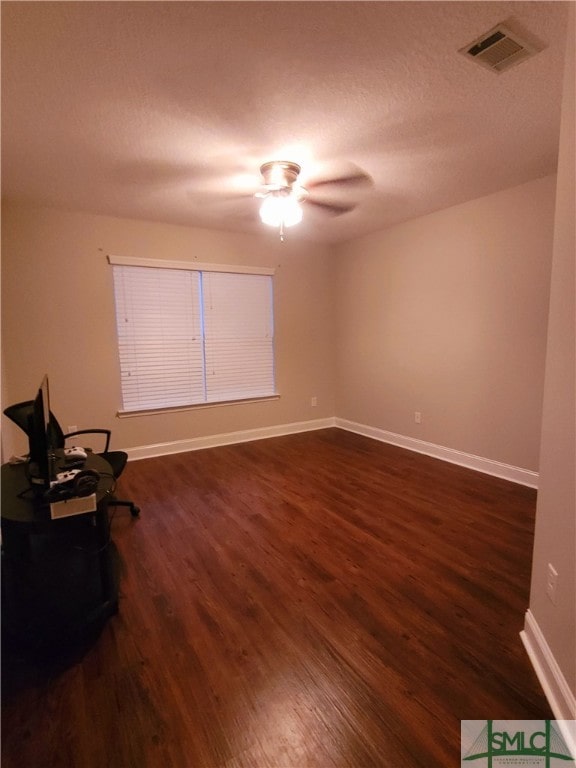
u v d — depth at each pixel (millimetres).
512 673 1526
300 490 3338
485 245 3504
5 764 1225
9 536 1796
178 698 1444
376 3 1434
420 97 2004
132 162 2668
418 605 1919
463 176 3021
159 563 2303
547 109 2129
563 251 1392
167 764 1226
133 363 4137
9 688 1487
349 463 4012
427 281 4070
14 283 3539
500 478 3545
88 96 1938
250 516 2875
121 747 1273
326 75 1816
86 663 1602
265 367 4965
